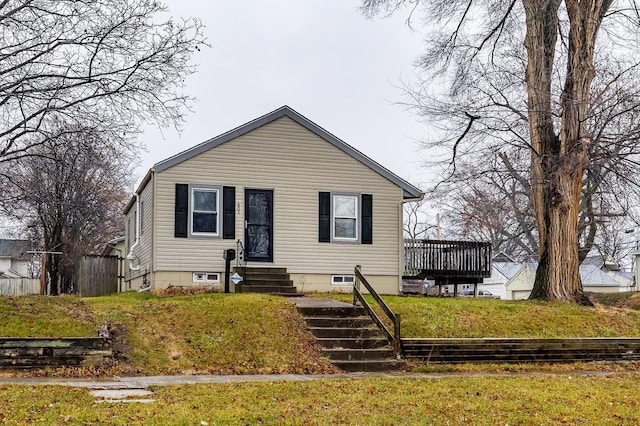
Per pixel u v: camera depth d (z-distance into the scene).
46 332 13.41
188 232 21.34
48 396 9.48
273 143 22.42
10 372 12.10
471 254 25.20
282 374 13.10
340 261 22.84
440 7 24.27
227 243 21.66
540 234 22.16
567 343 15.95
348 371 13.78
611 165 20.88
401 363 14.16
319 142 22.94
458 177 25.09
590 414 9.89
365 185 23.36
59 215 33.22
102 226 43.97
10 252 64.12
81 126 17.48
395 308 17.48
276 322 15.27
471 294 51.22
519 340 15.52
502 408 10.02
